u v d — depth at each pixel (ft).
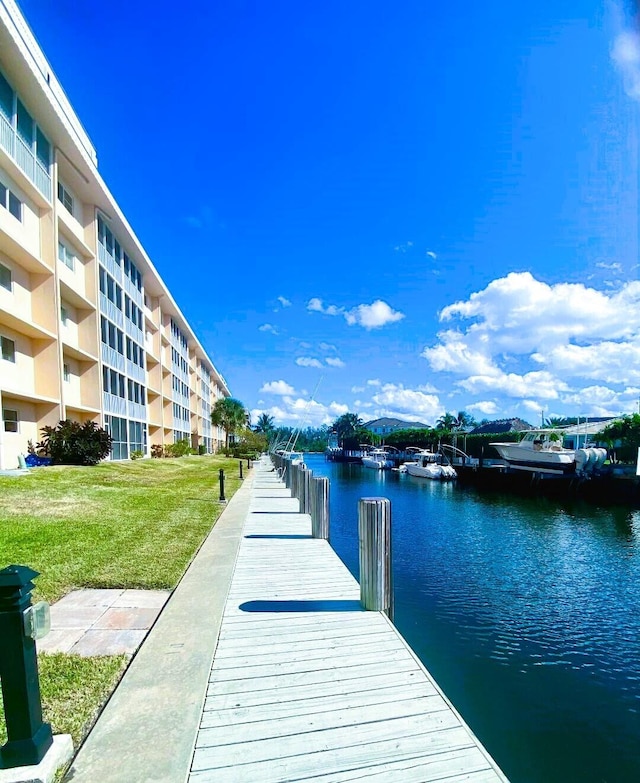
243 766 7.31
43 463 48.21
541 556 45.19
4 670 6.89
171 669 10.23
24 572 7.12
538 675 22.20
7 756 6.81
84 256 62.23
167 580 16.65
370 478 136.87
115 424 70.64
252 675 10.17
